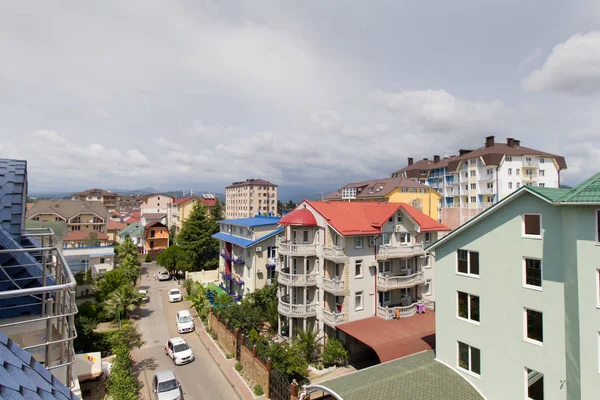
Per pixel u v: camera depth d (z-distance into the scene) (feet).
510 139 265.34
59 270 28.43
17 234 36.19
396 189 248.32
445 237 64.03
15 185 37.73
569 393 46.60
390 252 99.35
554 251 48.98
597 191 43.96
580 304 45.19
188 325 112.27
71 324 24.40
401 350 75.10
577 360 45.42
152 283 184.03
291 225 102.22
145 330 114.01
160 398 68.13
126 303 119.55
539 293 50.72
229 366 87.10
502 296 55.62
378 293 99.09
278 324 105.91
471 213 140.56
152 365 88.17
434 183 307.99
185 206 327.67
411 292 106.52
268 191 448.65
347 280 92.38
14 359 14.25
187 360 89.30
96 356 78.89
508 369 54.54
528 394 52.49
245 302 117.19
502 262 55.72
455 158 288.92
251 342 85.66
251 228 140.05
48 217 234.38
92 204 270.46
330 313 91.66
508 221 55.06
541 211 50.65
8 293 18.83
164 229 276.82
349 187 310.04
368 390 56.03
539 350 50.52
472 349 60.64
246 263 140.05
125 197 587.27
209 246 201.36
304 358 82.12
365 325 89.25
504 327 55.26
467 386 58.70
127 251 184.55
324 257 95.91
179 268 184.03
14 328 27.61
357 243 95.30
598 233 44.06
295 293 103.30
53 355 30.73
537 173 244.01
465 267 62.18
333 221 95.20
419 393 55.83
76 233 211.61
